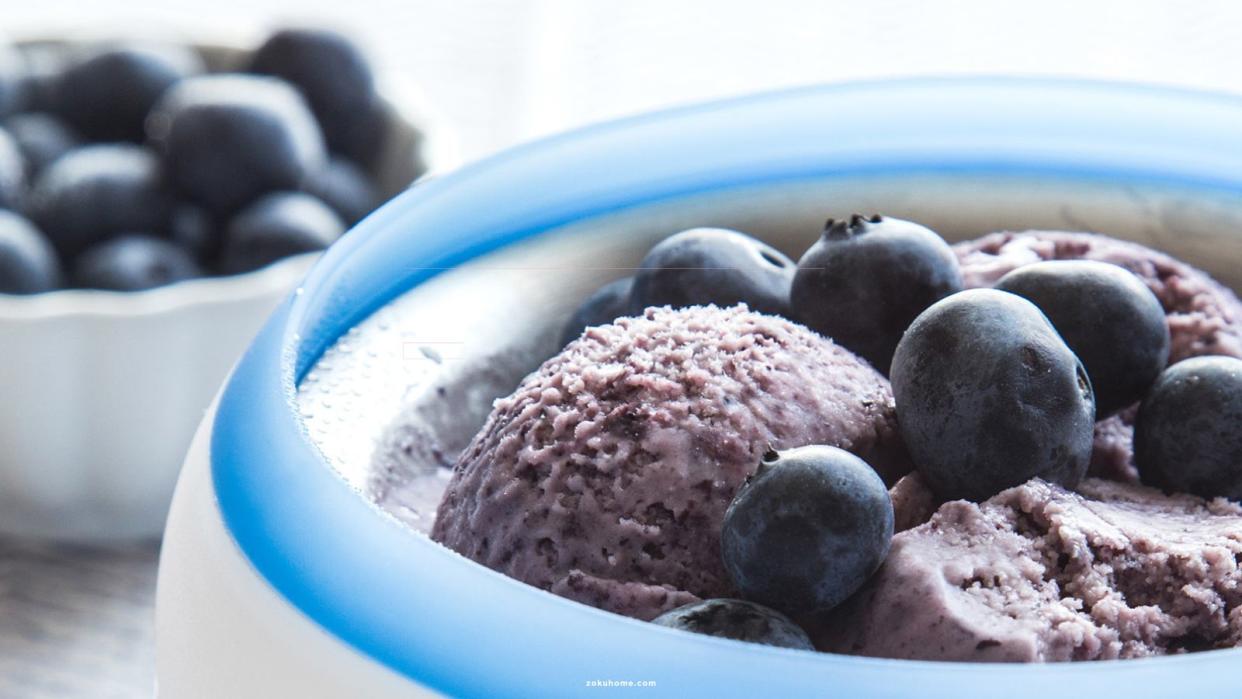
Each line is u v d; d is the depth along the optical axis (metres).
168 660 0.28
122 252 0.46
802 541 0.27
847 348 0.31
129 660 0.40
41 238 0.46
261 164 0.47
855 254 0.31
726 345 0.30
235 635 0.27
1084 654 0.27
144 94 0.50
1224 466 0.30
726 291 0.31
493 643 0.26
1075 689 0.25
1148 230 0.34
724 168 0.33
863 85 0.34
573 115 0.57
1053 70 0.55
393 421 0.30
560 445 0.29
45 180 0.47
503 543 0.29
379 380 0.30
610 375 0.30
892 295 0.31
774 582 0.27
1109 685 0.25
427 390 0.31
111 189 0.46
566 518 0.29
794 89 0.34
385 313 0.31
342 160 0.50
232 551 0.27
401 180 0.50
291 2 0.66
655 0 0.65
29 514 0.43
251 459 0.28
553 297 0.32
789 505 0.27
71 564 0.43
